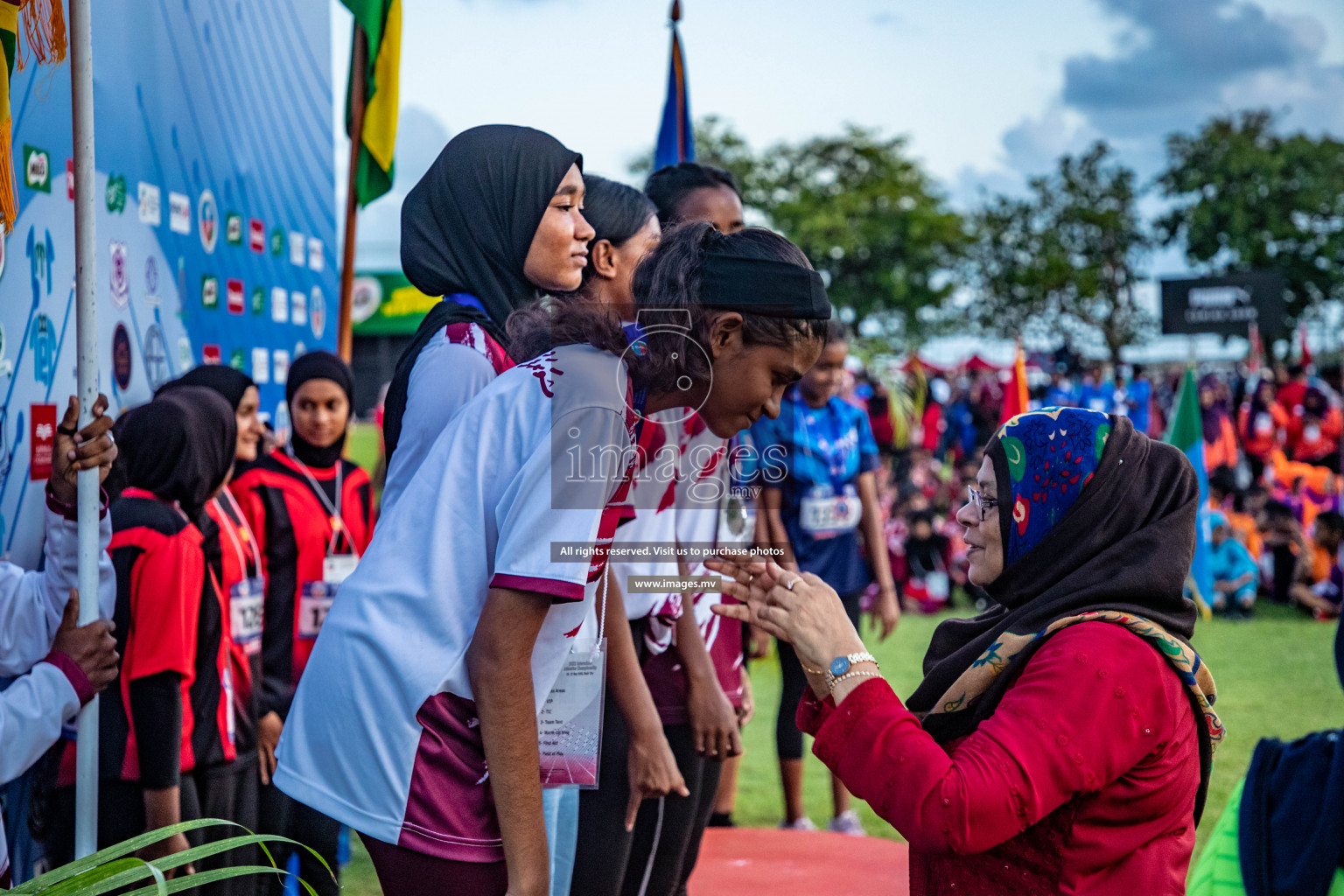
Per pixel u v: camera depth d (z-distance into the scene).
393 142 3.89
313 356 3.61
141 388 3.16
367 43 3.90
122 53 3.09
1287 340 30.92
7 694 2.07
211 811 2.70
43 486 2.62
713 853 3.40
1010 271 35.81
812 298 1.55
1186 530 1.64
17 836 2.42
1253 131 35.25
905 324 35.06
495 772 1.50
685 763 2.40
